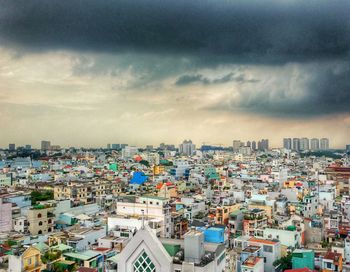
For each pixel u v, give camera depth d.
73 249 106.88
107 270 71.94
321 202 190.50
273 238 123.38
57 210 159.50
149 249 56.56
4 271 87.06
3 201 151.25
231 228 148.88
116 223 124.81
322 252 114.62
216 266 63.44
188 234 61.41
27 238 120.12
